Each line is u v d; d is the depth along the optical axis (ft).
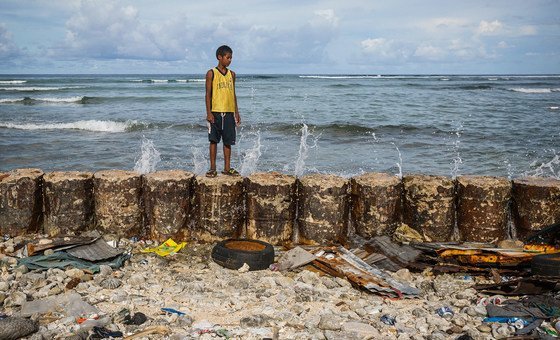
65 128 76.74
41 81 271.28
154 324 16.12
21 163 48.37
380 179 25.30
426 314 17.51
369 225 25.02
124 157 52.16
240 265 21.99
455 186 25.40
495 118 92.53
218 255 22.48
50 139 64.28
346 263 22.16
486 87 227.61
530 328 15.99
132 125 77.36
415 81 340.80
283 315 16.96
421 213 24.98
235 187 24.93
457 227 25.48
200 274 21.59
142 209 25.54
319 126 76.69
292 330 15.98
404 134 72.28
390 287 19.88
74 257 21.65
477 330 16.25
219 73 26.66
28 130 73.72
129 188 24.88
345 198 25.04
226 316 17.06
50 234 25.22
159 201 24.77
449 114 100.12
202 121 84.38
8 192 24.76
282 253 24.22
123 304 17.80
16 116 91.81
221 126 26.71
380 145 62.39
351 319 16.96
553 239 23.36
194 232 25.52
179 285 19.98
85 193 25.23
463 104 126.11
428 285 20.58
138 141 63.41
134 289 19.52
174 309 17.48
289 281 20.56
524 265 21.70
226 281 20.43
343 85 247.70
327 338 15.28
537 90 200.75
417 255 23.12
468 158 53.83
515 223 25.39
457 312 17.87
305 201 24.86
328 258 22.67
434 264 22.72
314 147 60.34
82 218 25.22
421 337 15.51
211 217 24.85
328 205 24.45
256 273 21.58
